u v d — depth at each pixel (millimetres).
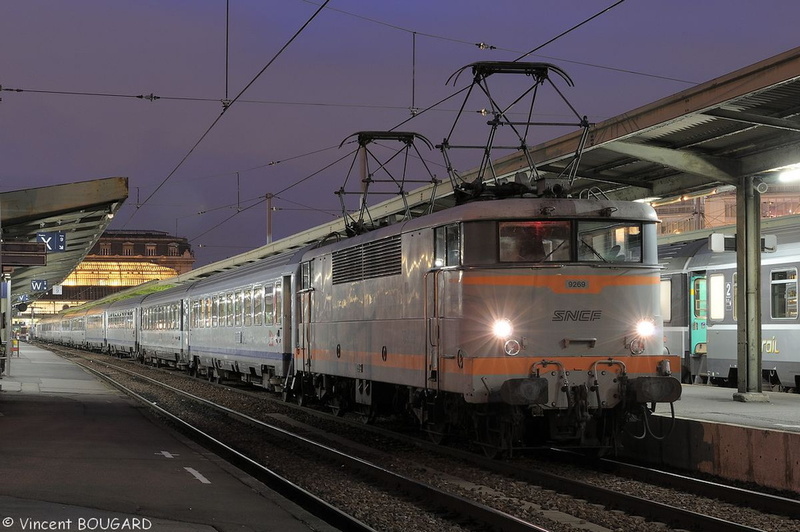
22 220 25172
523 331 13195
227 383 33219
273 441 17234
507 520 9586
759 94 14297
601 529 9852
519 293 13258
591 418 13734
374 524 10125
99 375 36906
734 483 12656
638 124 15469
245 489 10852
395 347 15961
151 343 44438
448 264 13938
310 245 22953
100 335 64812
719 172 17797
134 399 25297
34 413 20172
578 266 13391
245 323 27797
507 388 12711
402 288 15688
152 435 16328
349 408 20688
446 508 10820
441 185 22359
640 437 13602
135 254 166125
